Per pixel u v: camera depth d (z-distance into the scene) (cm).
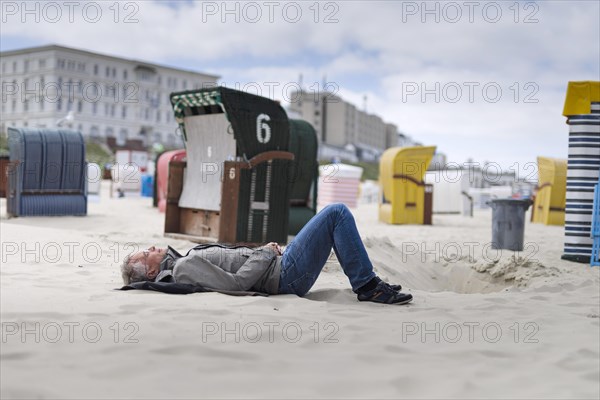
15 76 8494
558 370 348
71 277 597
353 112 11581
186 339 370
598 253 888
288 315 441
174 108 972
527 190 2711
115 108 8925
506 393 307
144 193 2697
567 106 919
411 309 500
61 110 8262
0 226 1052
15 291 509
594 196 896
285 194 918
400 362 349
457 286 861
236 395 288
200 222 965
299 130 1129
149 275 530
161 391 288
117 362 323
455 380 321
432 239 1202
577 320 486
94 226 1202
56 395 277
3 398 271
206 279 513
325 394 295
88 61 8588
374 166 10025
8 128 1389
